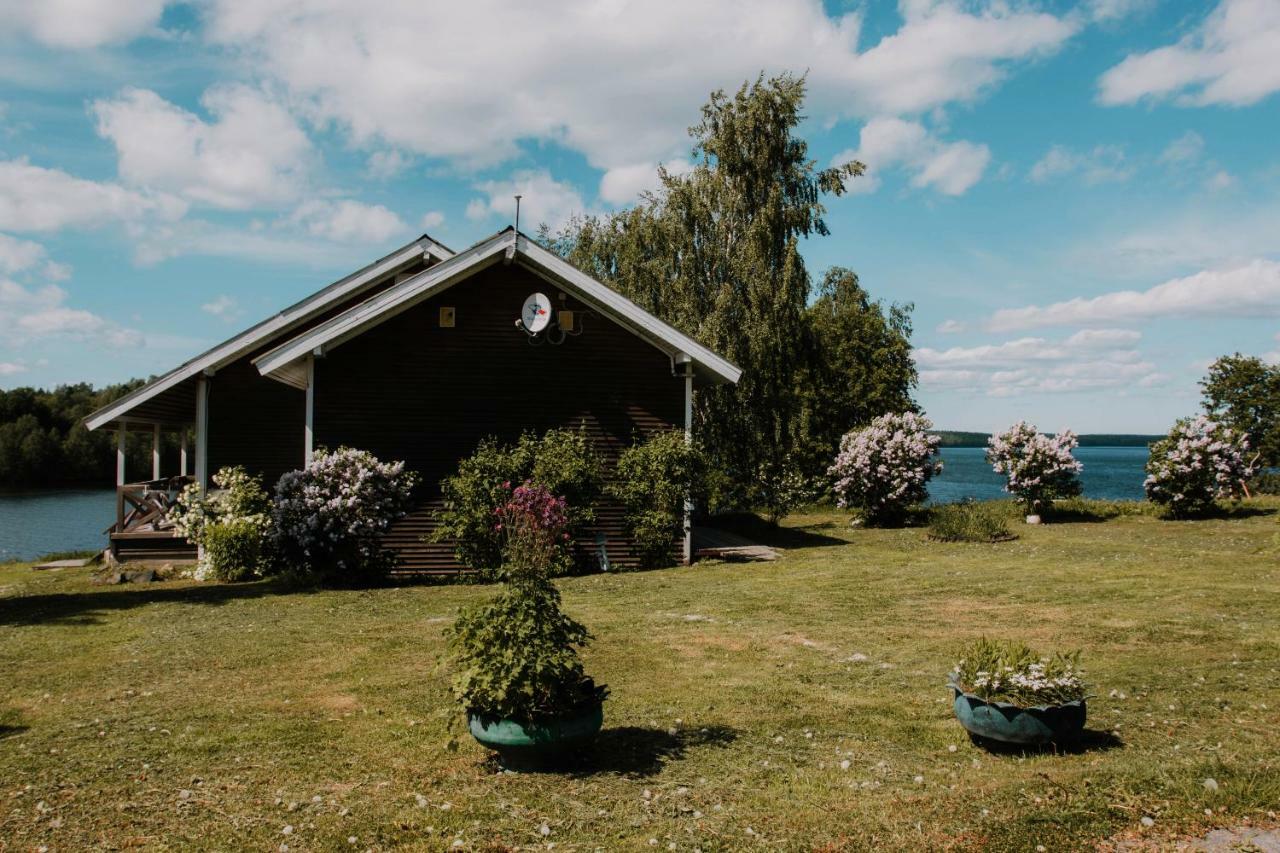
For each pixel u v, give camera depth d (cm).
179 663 922
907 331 5025
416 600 1327
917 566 1541
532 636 596
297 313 1811
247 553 1596
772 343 2777
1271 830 484
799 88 2802
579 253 3734
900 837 493
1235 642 914
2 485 7144
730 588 1355
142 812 539
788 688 797
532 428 1658
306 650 970
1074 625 1019
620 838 500
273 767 613
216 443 1859
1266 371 4000
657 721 709
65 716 743
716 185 2808
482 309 1655
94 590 1512
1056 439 2269
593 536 1647
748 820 521
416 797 557
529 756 600
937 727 684
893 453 2373
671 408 1708
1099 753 609
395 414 1619
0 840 499
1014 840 482
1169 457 2244
